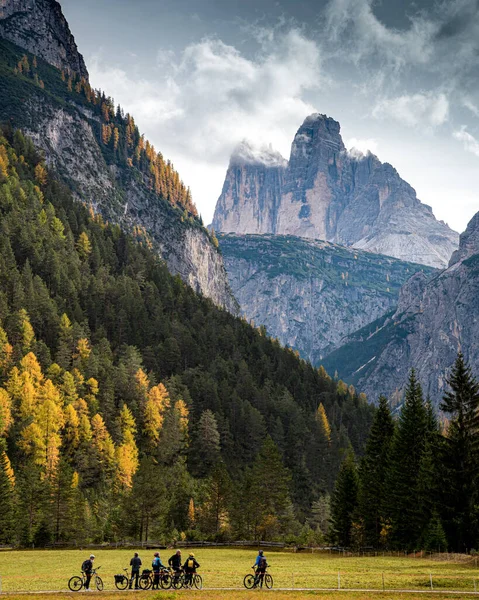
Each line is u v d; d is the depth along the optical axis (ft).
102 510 442.91
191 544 378.12
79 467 504.43
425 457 299.58
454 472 278.87
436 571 196.34
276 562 247.50
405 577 182.09
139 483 396.57
